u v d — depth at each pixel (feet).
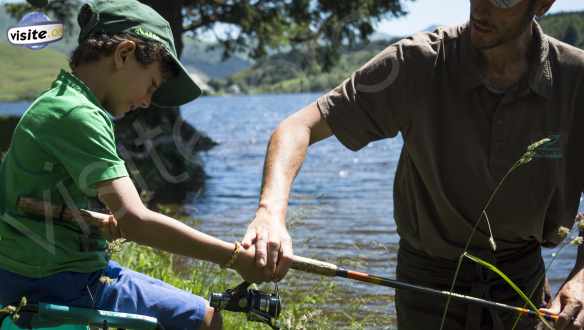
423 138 10.05
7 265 8.57
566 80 9.75
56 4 53.93
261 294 9.08
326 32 61.77
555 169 9.85
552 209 10.24
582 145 9.93
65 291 8.65
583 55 9.83
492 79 9.71
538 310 9.56
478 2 9.21
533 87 9.61
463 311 10.41
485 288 10.24
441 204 10.18
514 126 9.73
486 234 10.21
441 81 9.89
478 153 9.86
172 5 59.98
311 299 14.83
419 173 10.30
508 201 9.93
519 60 9.64
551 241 10.68
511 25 9.24
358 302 15.81
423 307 10.69
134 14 8.80
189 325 9.26
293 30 76.48
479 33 9.36
